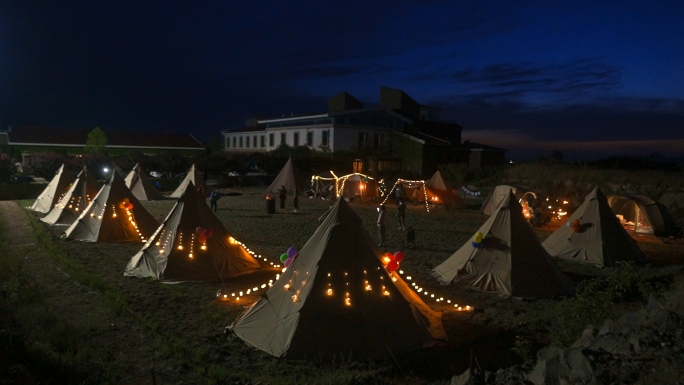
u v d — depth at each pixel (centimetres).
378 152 4247
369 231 1766
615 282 746
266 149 4922
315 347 660
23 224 1791
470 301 952
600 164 3747
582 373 416
